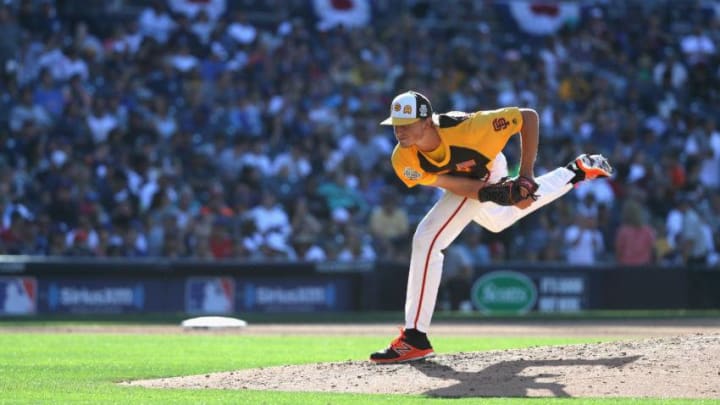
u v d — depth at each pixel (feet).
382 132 262.88
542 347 97.14
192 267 215.72
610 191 260.01
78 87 245.24
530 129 89.04
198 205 234.17
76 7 279.90
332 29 288.51
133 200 227.81
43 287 207.62
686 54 319.47
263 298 219.20
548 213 245.65
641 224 239.50
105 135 241.14
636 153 268.62
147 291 213.25
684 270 241.14
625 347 92.73
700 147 282.97
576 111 288.51
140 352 124.88
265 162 245.65
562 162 261.24
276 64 270.46
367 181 246.27
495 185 89.35
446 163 89.61
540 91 286.05
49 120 241.35
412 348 93.35
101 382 92.58
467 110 272.92
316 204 238.68
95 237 217.56
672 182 266.57
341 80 274.16
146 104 250.16
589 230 240.73
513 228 241.76
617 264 237.45
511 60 292.81
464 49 288.71
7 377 96.53
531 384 81.30
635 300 237.86
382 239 231.91
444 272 225.35
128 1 290.35
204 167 240.53
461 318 204.64
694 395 75.46
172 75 259.39
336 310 222.69
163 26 277.85
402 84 271.49
